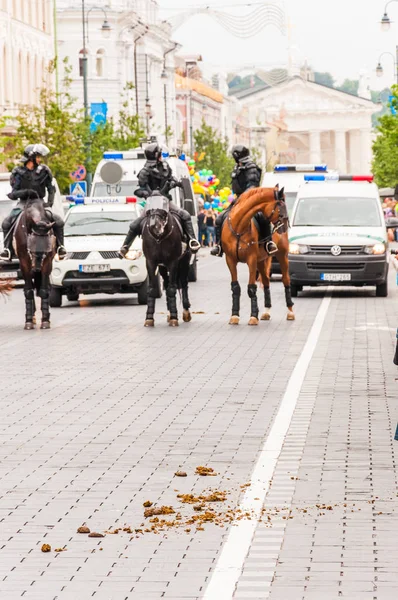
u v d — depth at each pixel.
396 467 10.81
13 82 70.06
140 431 12.76
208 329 23.25
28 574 7.93
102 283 29.53
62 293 30.28
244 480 10.42
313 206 32.66
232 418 13.43
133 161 37.69
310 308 27.92
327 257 31.12
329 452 11.49
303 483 10.23
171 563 8.11
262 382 16.11
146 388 15.76
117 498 9.85
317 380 16.22
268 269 24.92
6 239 24.00
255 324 23.86
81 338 22.08
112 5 103.00
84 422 13.34
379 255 31.12
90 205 31.39
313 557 8.18
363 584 7.62
